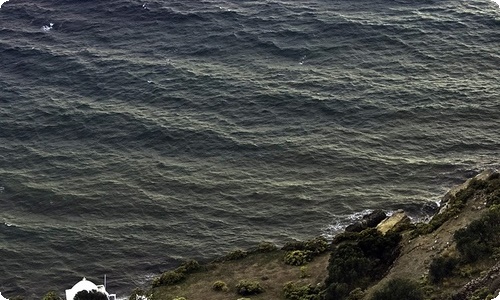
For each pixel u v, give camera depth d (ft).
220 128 352.28
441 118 351.46
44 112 369.09
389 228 265.34
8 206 308.19
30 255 281.95
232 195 309.83
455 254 215.31
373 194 305.32
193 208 304.30
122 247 285.23
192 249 283.18
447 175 314.14
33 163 334.65
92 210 305.12
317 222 292.81
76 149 344.08
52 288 266.98
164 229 294.05
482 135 339.16
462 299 194.08
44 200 310.65
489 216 220.23
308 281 240.53
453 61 395.75
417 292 197.98
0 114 369.09
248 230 291.58
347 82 381.40
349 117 355.77
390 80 382.22
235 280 250.37
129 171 327.47
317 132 347.36
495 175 267.80
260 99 371.15
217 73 394.93
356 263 230.07
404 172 317.63
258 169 325.62
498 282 192.13
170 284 253.24
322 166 324.39
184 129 351.46
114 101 377.50
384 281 218.79
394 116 354.54
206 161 332.39
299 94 372.58
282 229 290.97
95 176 324.80
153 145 344.28
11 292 264.93
